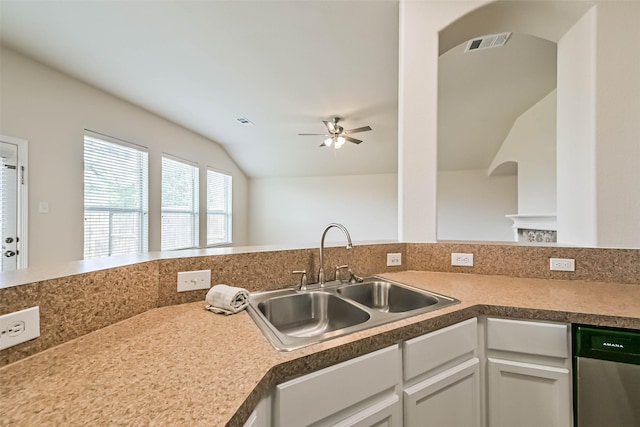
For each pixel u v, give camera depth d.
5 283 0.63
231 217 5.86
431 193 1.63
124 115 3.34
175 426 0.43
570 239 1.58
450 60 2.58
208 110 3.65
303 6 1.86
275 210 6.61
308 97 3.25
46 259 2.55
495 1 1.52
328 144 4.02
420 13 1.65
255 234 6.72
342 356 0.72
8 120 2.30
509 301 1.07
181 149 4.32
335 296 1.21
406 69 1.67
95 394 0.51
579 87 1.52
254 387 0.53
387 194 5.97
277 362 0.63
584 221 1.48
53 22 1.99
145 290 0.96
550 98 3.20
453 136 4.34
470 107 3.57
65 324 0.72
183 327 0.83
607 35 1.40
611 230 1.38
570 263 1.40
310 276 1.37
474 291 1.21
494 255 1.52
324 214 6.34
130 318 0.90
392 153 5.20
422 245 1.62
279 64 2.56
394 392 0.84
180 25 2.04
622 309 0.96
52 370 0.59
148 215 3.69
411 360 0.86
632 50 1.37
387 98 3.28
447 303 1.05
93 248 3.01
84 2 1.81
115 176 3.27
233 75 2.75
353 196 6.17
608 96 1.40
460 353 0.98
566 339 0.95
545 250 1.44
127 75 2.74
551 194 3.19
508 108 3.60
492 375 1.03
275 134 4.68
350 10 1.90
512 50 2.43
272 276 1.25
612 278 1.35
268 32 2.12
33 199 2.46
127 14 1.92
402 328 0.84
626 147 1.37
